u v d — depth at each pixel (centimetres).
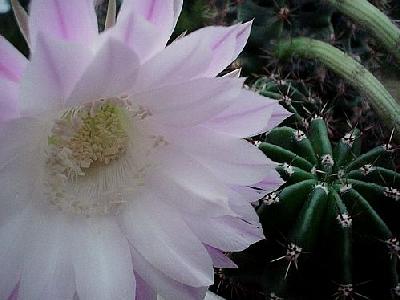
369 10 17
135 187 12
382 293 14
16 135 10
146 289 12
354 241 13
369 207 13
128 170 12
